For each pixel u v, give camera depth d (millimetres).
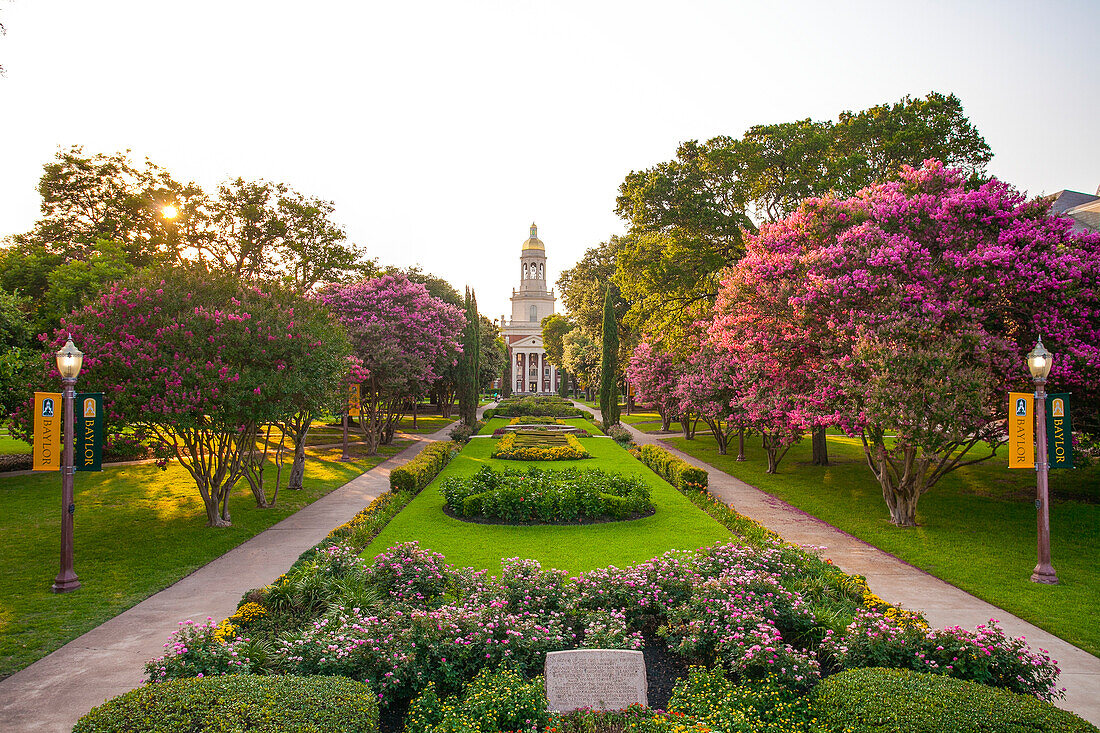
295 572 8117
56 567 9703
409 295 25859
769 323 13875
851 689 4836
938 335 11148
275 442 28188
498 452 22469
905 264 11727
